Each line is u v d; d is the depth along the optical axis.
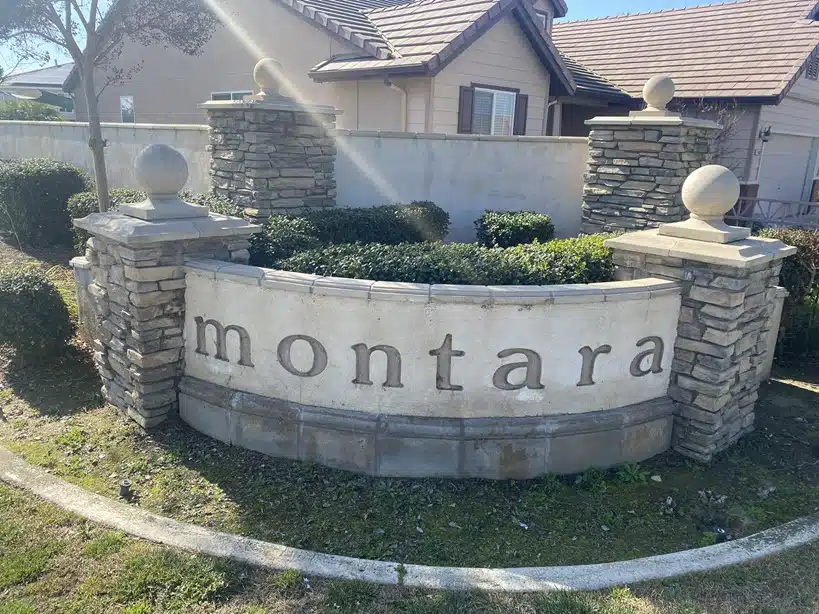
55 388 5.74
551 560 3.59
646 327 4.56
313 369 4.43
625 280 5.02
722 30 17.20
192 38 7.95
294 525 3.82
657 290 4.50
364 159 8.12
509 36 12.34
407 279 4.56
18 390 5.68
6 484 4.08
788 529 3.84
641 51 17.69
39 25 7.15
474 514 4.01
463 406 4.33
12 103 19.83
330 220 6.73
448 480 4.34
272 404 4.54
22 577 3.25
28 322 5.98
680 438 4.80
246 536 3.67
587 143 8.96
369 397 4.37
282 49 12.73
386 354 4.27
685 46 17.09
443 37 10.83
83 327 6.65
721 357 4.52
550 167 9.09
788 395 5.96
